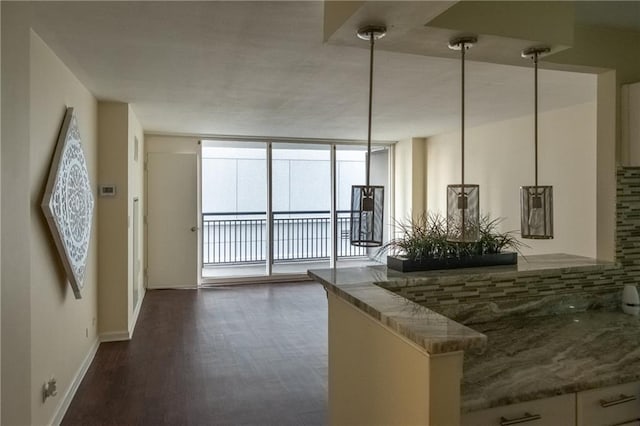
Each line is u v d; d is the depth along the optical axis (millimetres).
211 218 8039
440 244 2371
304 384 3400
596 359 1747
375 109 4840
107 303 4328
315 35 2570
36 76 2479
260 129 6297
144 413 2949
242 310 5559
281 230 8203
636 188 2664
